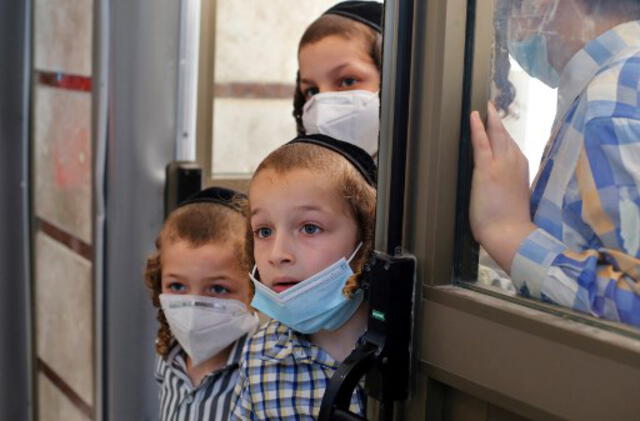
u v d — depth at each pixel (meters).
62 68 2.18
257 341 1.33
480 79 1.12
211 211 1.56
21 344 2.57
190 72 1.93
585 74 1.06
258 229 1.29
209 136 2.06
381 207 1.14
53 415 2.38
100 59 1.87
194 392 1.56
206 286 1.52
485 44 1.11
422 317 1.13
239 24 2.10
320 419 1.08
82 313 2.10
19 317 2.55
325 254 1.23
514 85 1.12
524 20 1.11
